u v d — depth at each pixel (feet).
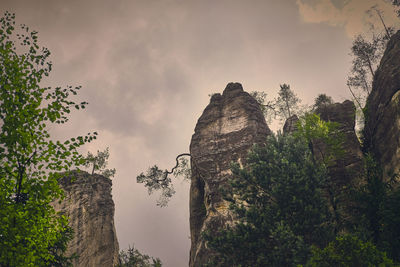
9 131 43.57
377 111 109.50
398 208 71.97
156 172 147.54
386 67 112.37
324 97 148.46
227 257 80.94
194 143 141.69
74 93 47.67
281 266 74.64
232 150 129.59
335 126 112.78
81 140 45.91
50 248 69.82
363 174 99.25
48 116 45.37
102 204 149.89
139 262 148.77
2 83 45.34
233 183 90.99
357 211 86.74
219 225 109.09
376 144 103.60
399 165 88.58
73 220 132.16
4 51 47.55
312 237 77.82
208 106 153.07
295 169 84.33
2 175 43.57
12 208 40.75
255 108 143.23
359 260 57.57
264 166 89.25
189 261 124.98
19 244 41.24
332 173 104.01
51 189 44.70
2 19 48.52
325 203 84.17
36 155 44.57
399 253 68.59
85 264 124.98
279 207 83.41
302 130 112.98
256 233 80.18
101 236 138.82
